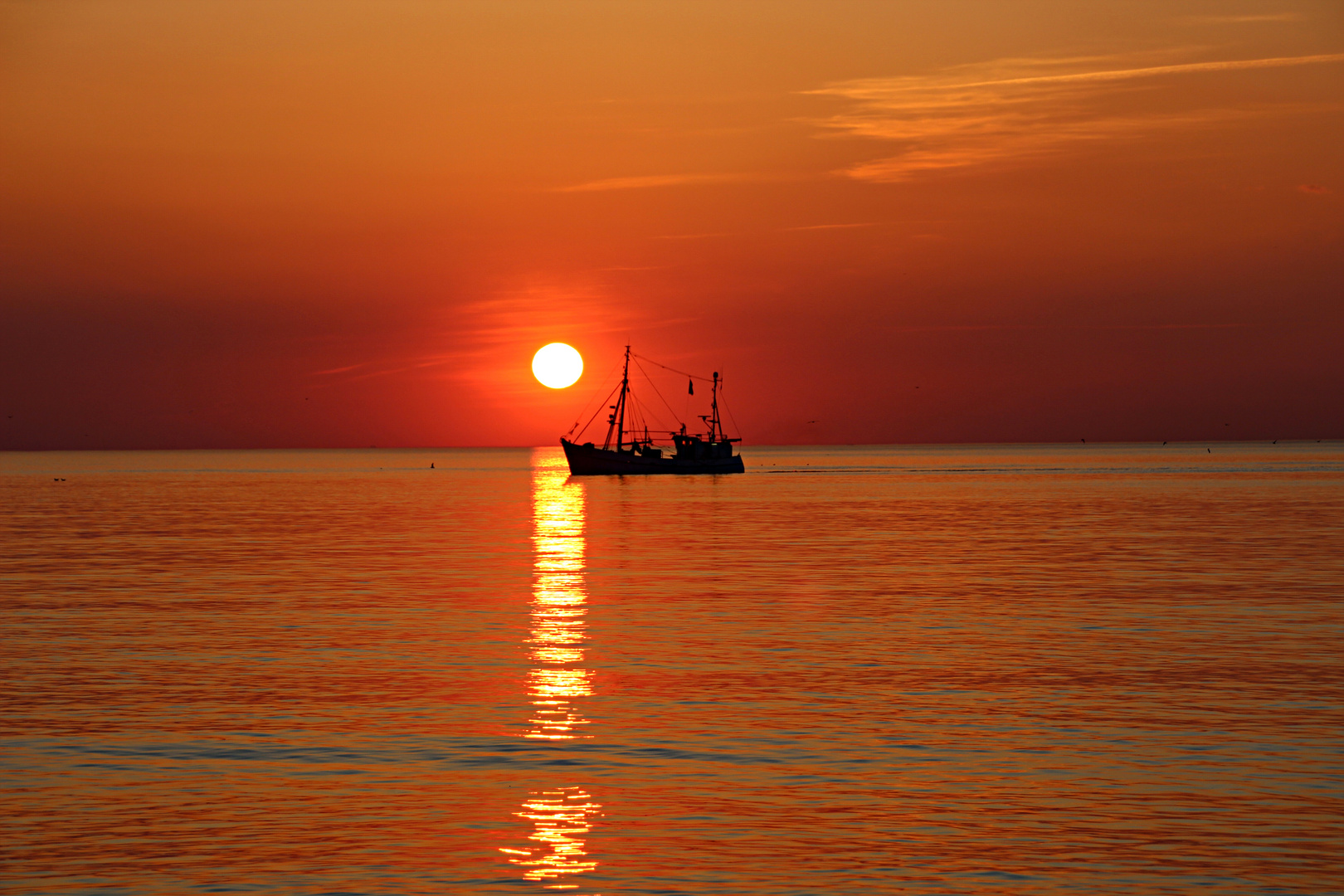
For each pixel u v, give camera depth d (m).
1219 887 34.81
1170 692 60.69
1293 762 47.47
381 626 83.75
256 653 72.69
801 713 56.34
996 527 190.25
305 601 98.12
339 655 72.06
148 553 146.38
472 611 91.94
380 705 58.03
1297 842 38.31
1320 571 120.00
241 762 47.91
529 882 35.25
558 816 41.12
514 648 74.56
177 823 40.38
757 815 41.22
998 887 34.84
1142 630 81.50
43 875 35.75
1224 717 55.19
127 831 39.56
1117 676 64.94
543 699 59.53
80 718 55.22
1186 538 165.62
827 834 39.28
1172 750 49.34
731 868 36.34
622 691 61.34
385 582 111.88
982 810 41.62
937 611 91.06
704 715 55.91
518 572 122.12
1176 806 41.88
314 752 49.22
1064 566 126.25
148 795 43.53
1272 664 68.44
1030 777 45.62
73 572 122.19
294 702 58.75
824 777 45.72
